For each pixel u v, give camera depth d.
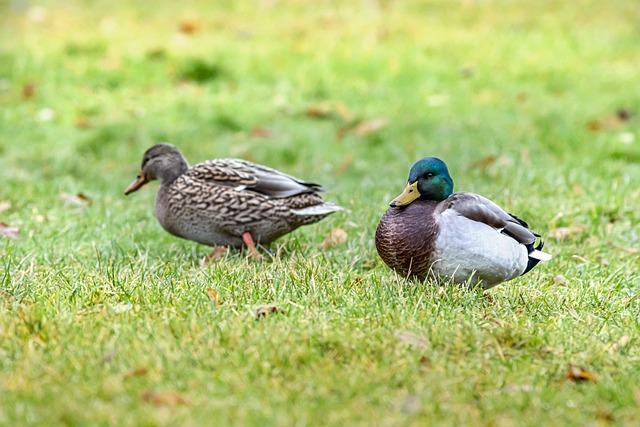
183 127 18.41
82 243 11.77
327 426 6.45
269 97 20.12
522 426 6.59
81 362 7.33
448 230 8.89
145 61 21.58
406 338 7.86
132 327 7.96
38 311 8.21
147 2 26.66
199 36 23.88
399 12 25.97
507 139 17.20
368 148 17.23
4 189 14.18
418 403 6.76
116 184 15.20
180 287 9.21
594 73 21.55
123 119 18.88
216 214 11.02
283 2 26.69
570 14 25.77
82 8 26.09
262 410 6.62
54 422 6.41
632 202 13.30
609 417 6.80
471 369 7.48
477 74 21.45
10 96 19.81
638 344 8.16
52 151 17.11
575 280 10.30
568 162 15.51
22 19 24.98
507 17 25.52
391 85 20.80
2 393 6.83
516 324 8.37
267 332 7.89
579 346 7.97
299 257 10.26
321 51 22.69
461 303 8.88
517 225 9.27
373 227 11.95
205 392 6.93
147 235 12.09
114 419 6.44
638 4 26.41
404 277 9.33
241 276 9.52
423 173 9.21
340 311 8.56
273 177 11.11
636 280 10.43
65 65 21.27
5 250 11.08
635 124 18.30
